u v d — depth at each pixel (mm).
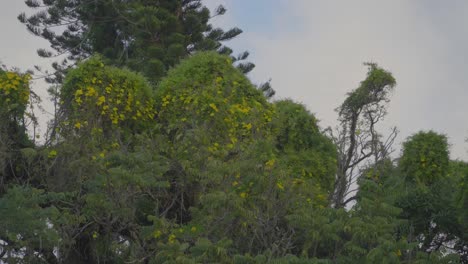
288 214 20344
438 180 26891
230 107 23266
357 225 18484
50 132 22203
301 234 20219
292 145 25281
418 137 27562
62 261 21797
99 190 19875
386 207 19203
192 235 19188
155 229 19297
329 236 19000
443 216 25219
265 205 19984
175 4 43875
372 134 26469
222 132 22891
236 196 18859
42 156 21969
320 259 18438
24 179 22391
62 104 22969
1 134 21797
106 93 23391
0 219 17969
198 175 20953
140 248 20000
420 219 25469
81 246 22344
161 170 20359
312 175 24516
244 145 22312
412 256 19734
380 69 26906
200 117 23125
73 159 21516
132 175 19281
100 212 20297
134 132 23922
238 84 24266
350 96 26938
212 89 23578
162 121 24281
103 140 22609
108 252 22609
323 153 25312
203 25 44469
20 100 22188
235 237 19719
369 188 20234
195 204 22109
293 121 25469
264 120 24016
